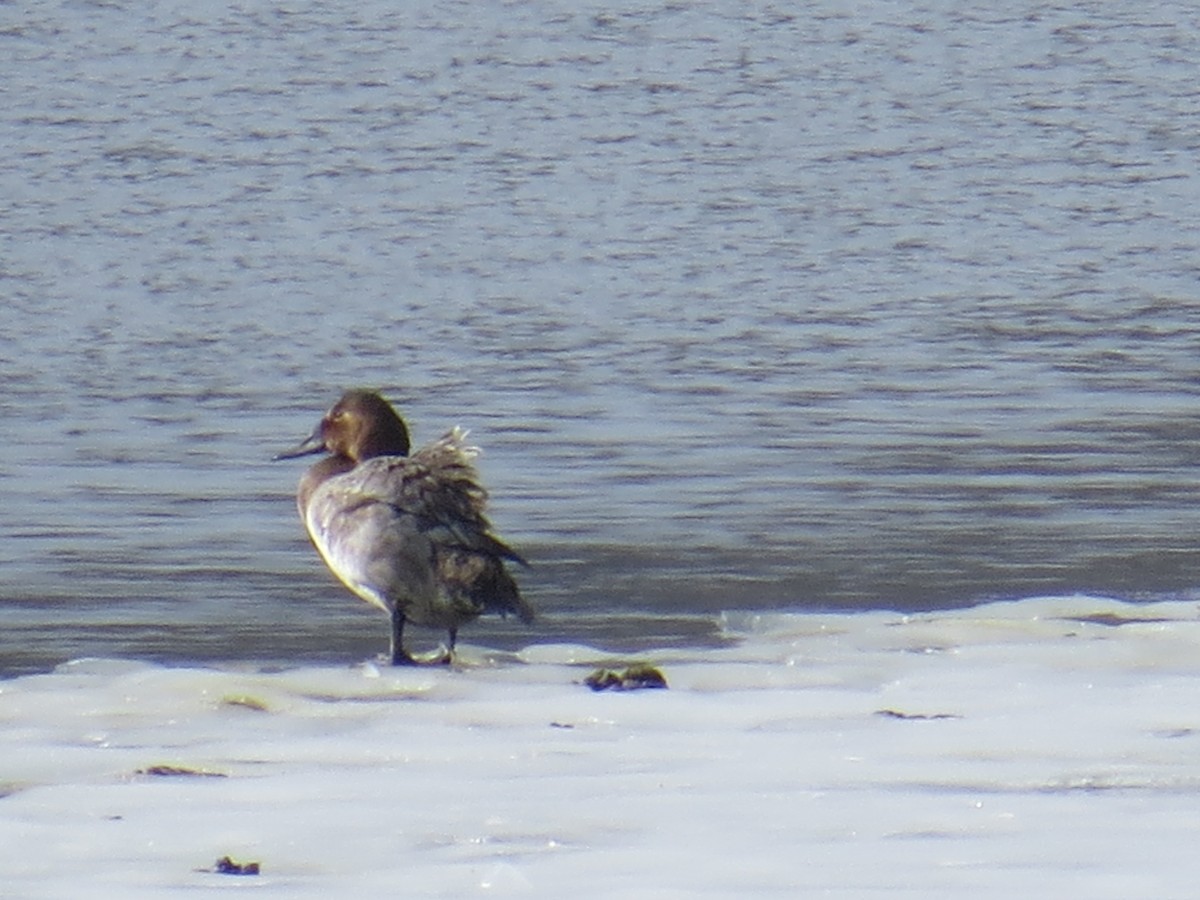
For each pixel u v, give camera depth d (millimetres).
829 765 8602
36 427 18031
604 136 38781
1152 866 7191
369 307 25109
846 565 13398
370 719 9539
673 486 15797
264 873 7254
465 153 37125
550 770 8578
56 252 28500
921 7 52031
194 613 12211
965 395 19734
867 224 31609
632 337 23141
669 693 10039
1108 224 31906
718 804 8023
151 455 16969
